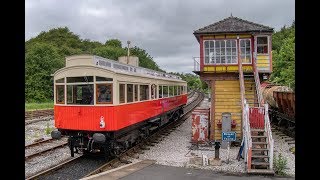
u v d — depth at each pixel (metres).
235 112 17.62
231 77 17.72
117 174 10.74
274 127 23.98
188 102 48.47
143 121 16.81
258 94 15.53
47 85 47.06
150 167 11.94
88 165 12.80
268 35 17.59
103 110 12.85
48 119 27.70
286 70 37.75
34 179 10.70
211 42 17.94
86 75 13.15
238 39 17.69
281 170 11.41
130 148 15.39
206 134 17.19
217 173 11.27
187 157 13.93
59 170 11.97
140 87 15.87
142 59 62.03
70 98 13.49
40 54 49.06
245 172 11.49
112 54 61.94
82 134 13.34
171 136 19.98
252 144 12.80
